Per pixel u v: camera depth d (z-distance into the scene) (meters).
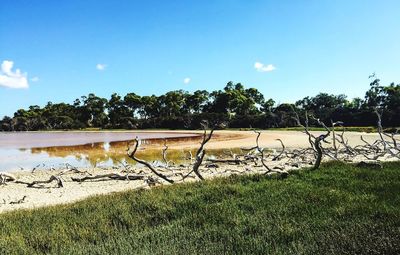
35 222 8.80
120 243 6.51
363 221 6.81
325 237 6.03
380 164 15.08
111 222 8.36
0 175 18.73
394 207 7.79
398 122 68.62
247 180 12.81
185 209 8.98
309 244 5.80
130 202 10.25
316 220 7.21
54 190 16.78
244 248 5.89
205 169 21.47
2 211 12.27
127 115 130.38
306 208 8.23
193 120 105.88
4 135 89.62
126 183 18.12
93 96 137.50
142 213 8.98
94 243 7.03
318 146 14.73
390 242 5.51
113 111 133.62
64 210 10.05
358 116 77.44
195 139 54.66
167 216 8.63
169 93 126.31
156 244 6.39
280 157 26.06
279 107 101.31
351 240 5.77
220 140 49.59
